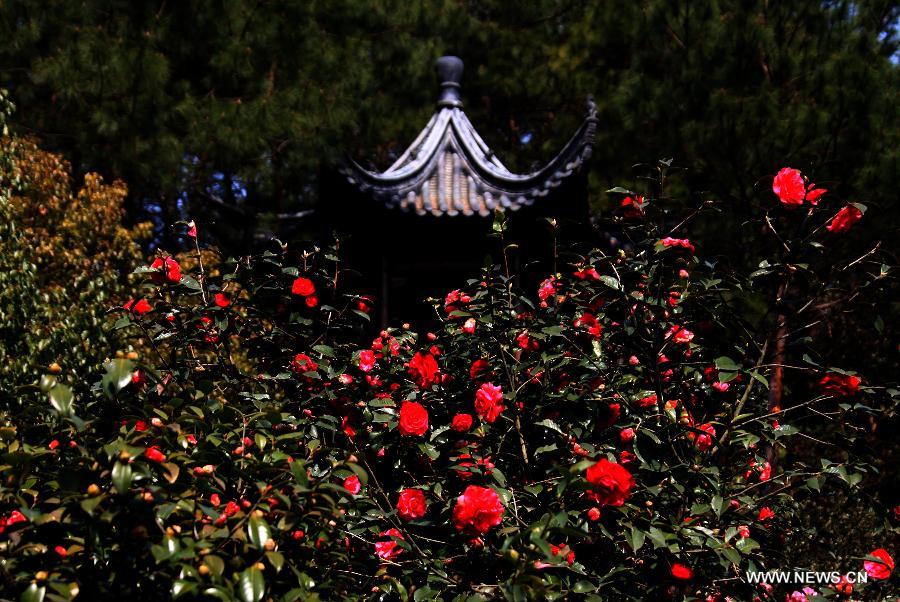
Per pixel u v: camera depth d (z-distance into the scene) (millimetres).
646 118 7023
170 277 2764
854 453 2418
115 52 6953
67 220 6113
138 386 2373
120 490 1568
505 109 11242
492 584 2170
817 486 2301
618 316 2820
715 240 6164
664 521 2273
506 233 4770
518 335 2699
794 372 6059
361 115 9070
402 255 4871
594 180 7793
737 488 2670
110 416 2055
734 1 6730
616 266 2625
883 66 6270
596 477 1951
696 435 2596
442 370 2873
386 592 2188
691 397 2707
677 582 2234
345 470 2084
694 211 2684
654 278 2531
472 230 4773
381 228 4789
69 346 4395
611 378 2631
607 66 9875
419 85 9945
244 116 7199
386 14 9297
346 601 2033
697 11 6871
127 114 7164
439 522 2324
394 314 5020
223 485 1919
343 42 8414
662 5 7074
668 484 2365
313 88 7598
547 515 1904
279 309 3197
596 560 2352
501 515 2102
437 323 4969
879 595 2477
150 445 1888
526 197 4707
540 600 1874
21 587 1623
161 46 7484
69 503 1685
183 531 1782
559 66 10227
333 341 3094
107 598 1680
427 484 2510
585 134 4656
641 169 7094
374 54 9383
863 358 6508
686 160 6594
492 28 10766
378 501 2562
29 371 3951
